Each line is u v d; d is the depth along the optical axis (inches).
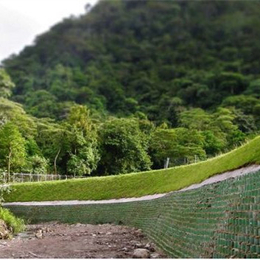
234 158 885.8
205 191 594.6
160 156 2367.1
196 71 6171.3
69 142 2418.8
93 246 823.1
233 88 4640.8
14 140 2165.4
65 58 7406.5
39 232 1130.7
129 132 2460.6
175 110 3762.3
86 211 1536.7
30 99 4493.1
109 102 4761.3
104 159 2453.2
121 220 1359.5
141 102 4734.3
